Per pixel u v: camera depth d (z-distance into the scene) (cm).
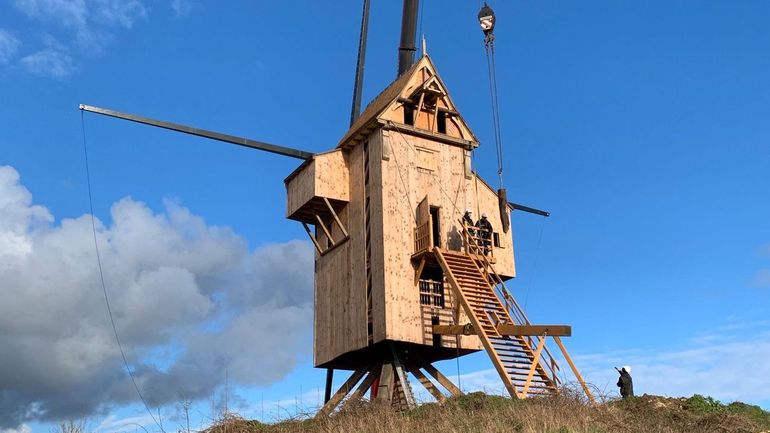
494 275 3344
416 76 3478
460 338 3244
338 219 3425
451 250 3316
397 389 3144
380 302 3112
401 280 3153
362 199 3347
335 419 2520
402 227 3228
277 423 2502
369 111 3728
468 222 3309
